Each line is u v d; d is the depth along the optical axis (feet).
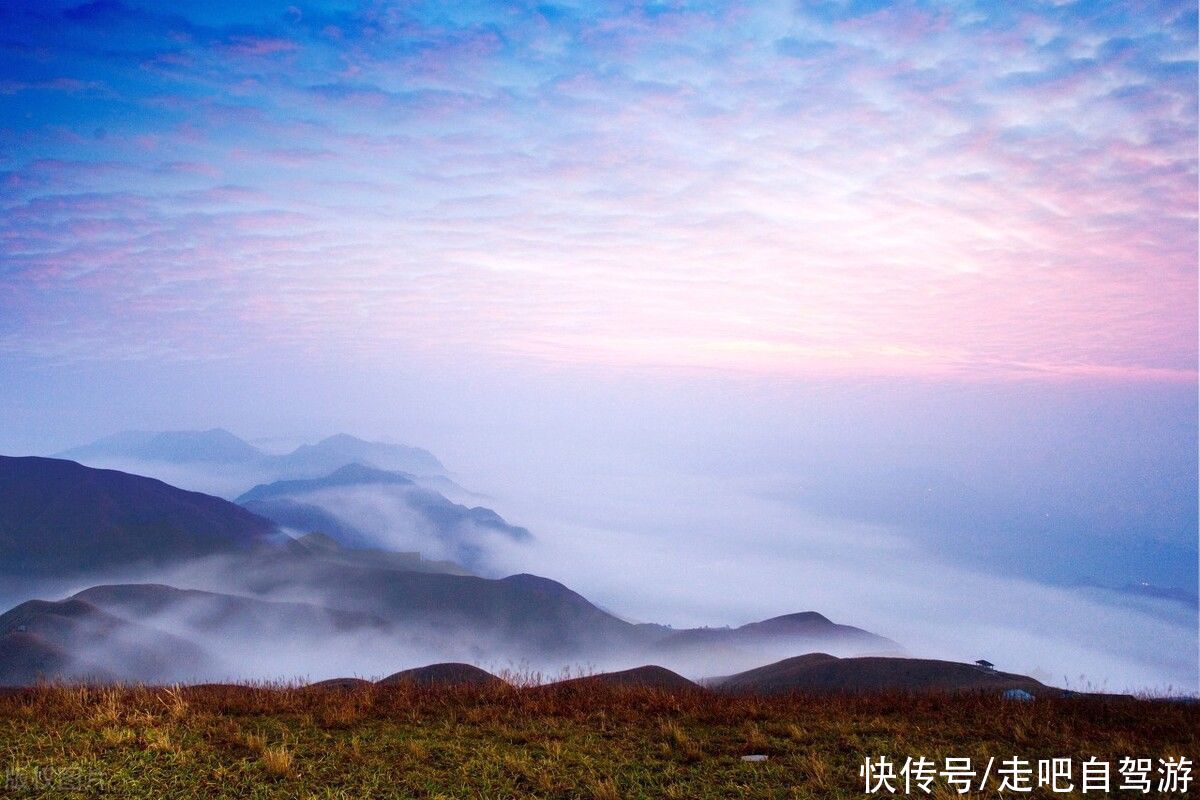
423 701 49.44
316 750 37.47
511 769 35.58
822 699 54.75
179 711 42.32
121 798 30.68
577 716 46.06
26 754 34.88
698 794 33.30
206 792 31.63
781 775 35.86
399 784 33.19
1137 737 44.06
